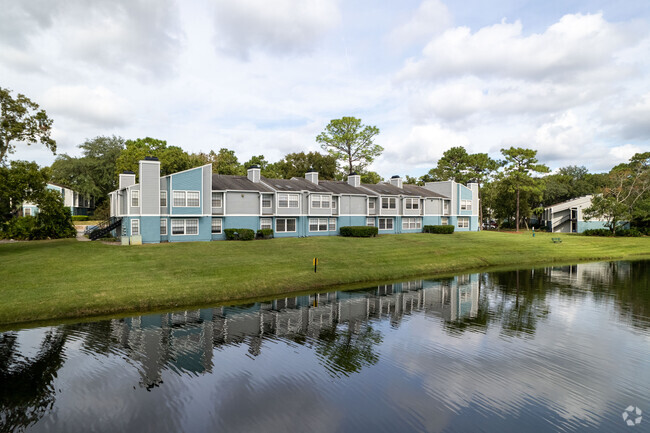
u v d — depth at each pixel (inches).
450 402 428.1
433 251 1551.4
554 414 405.1
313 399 431.2
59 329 643.5
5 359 522.6
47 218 1641.2
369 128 2960.1
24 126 1192.2
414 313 780.0
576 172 4291.3
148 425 374.9
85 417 386.9
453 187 2469.2
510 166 2886.3
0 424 374.0
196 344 590.2
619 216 2421.3
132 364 514.6
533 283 1103.0
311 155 2930.6
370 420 390.0
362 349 581.0
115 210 1806.1
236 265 1087.0
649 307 834.8
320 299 886.4
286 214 1793.8
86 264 1006.4
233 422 382.9
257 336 629.9
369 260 1298.0
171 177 1493.6
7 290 776.9
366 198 2085.4
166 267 1023.0
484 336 643.5
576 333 661.3
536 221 3607.3
